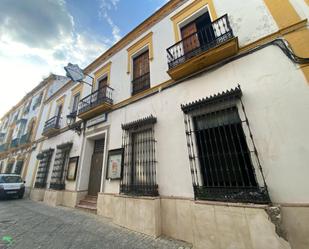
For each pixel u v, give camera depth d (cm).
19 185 1082
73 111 1017
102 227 466
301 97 306
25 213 654
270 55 362
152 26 676
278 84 336
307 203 263
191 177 399
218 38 439
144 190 471
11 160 1605
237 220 289
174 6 617
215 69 439
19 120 1747
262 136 327
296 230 260
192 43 541
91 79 941
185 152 429
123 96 695
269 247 252
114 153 620
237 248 278
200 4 538
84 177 764
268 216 263
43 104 1462
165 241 369
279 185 290
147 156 513
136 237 392
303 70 315
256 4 421
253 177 324
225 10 472
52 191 859
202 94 443
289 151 296
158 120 518
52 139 1105
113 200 555
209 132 398
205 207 330
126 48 775
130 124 569
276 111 325
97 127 762
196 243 323
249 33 410
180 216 391
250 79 373
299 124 297
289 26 356
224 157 358
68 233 423
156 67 593
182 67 468
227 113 386
